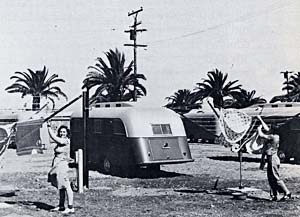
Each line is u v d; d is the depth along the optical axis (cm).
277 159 1066
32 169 1828
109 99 3378
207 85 4100
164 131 1521
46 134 2034
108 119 1606
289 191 1125
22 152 1084
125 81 3369
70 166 1870
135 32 3203
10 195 1175
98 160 1667
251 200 1076
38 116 1591
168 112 1595
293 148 1803
